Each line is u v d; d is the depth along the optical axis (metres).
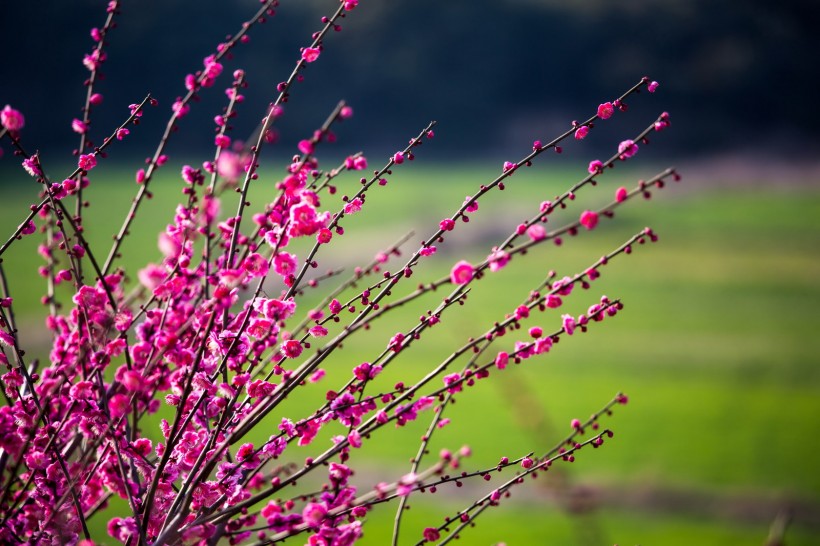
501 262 2.17
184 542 2.31
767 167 88.69
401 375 36.19
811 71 102.31
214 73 2.74
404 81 96.25
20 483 2.70
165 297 2.56
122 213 60.00
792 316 46.06
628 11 105.69
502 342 22.73
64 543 2.45
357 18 98.69
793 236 63.56
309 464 2.36
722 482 26.92
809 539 23.19
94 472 2.56
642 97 99.69
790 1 107.38
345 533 2.25
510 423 31.44
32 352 30.86
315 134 2.34
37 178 2.70
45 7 87.88
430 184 80.69
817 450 29.39
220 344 2.56
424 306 45.38
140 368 2.48
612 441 30.52
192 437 2.60
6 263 45.78
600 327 44.81
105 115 83.88
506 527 22.97
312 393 32.94
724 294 49.97
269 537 2.34
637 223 65.75
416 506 24.27
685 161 91.94
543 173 86.44
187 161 75.12
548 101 100.94
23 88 85.12
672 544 22.20
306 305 26.44
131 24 87.25
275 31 91.81
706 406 33.94
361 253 49.91
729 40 102.75
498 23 102.88
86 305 2.54
